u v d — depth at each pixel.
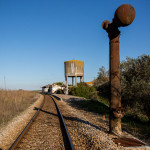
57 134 6.43
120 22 5.66
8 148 5.20
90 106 15.17
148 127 8.18
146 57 12.48
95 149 4.60
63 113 11.73
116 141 5.35
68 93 39.41
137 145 4.99
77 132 6.54
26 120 9.71
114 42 6.23
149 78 11.74
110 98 6.28
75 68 38.59
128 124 8.88
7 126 7.90
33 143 5.45
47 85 78.06
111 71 6.27
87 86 33.72
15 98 17.92
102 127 7.59
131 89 11.84
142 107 11.11
